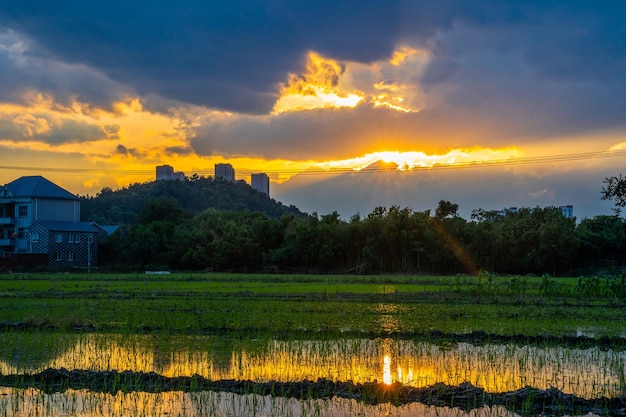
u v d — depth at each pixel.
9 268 73.56
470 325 26.92
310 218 90.12
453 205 88.69
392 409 14.18
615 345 22.25
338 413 13.85
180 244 86.44
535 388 15.20
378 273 84.56
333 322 27.34
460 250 82.62
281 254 86.50
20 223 83.81
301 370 18.08
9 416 13.77
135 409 14.18
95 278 58.25
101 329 25.06
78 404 14.55
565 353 20.81
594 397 15.31
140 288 45.19
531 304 35.91
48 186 86.06
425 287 48.53
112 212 143.00
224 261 84.75
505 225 86.50
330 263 87.75
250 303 34.97
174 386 15.98
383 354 20.41
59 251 80.44
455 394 15.01
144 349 21.02
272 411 13.98
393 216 86.69
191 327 25.41
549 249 80.56
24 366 18.48
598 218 84.81
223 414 13.80
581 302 37.31
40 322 25.92
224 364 18.78
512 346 21.98
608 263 83.12
